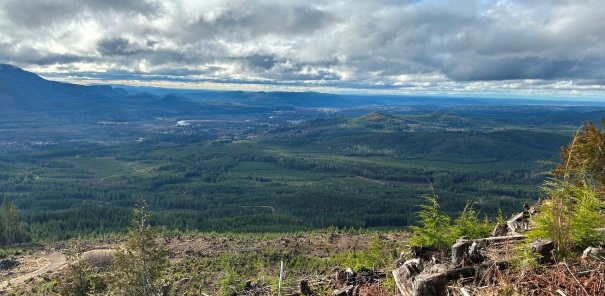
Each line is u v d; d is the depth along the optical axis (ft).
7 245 256.73
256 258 151.53
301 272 92.58
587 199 23.70
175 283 103.40
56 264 180.04
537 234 23.31
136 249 65.57
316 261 123.85
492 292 19.01
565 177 24.20
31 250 226.99
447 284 20.86
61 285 80.69
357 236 185.88
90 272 82.48
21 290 140.15
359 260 38.55
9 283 152.66
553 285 18.80
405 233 167.84
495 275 20.63
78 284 80.48
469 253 23.32
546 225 22.84
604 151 47.60
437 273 20.71
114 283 65.41
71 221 336.29
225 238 211.20
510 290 18.60
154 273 66.33
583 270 19.58
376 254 37.01
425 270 22.59
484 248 24.71
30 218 346.54
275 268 131.13
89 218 350.02
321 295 31.40
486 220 34.60
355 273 32.12
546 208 24.07
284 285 37.63
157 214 378.94
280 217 390.21
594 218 22.76
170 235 227.61
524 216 34.19
